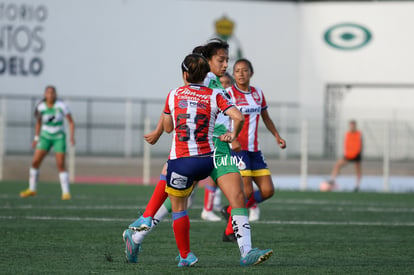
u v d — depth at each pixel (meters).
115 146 114.81
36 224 33.84
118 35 119.81
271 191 30.67
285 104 123.44
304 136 73.81
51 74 116.25
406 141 112.94
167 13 122.06
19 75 114.12
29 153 109.12
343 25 126.81
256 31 125.56
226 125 27.27
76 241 28.17
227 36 124.12
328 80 127.00
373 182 84.69
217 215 40.84
